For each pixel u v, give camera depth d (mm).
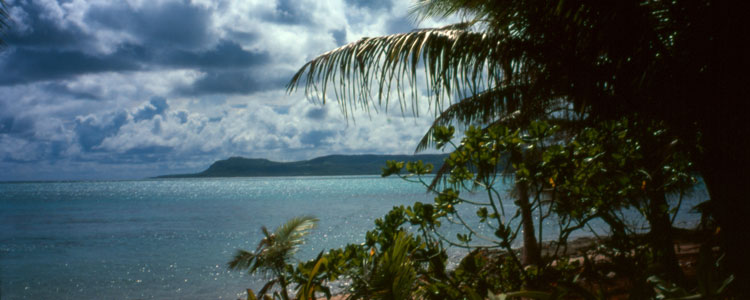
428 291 2951
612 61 2930
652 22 2939
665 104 2924
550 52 3295
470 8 3686
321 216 42406
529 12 3205
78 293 15398
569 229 2971
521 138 2842
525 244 9172
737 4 2635
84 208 65000
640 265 2738
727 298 2580
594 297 2205
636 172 3053
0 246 27375
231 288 15391
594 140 3086
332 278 3156
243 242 27922
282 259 5879
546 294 2148
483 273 3250
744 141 2717
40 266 20734
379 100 3768
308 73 3977
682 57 2816
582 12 2881
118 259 22250
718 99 2748
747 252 2736
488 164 2857
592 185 3092
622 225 2838
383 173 3266
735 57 2670
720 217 2881
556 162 2807
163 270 19109
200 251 24391
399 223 3186
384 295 2344
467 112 5984
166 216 49188
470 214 30703
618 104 3146
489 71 3658
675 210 3234
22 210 61125
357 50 3863
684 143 3047
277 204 67750
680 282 2812
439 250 3172
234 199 87125
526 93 3824
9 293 15484
